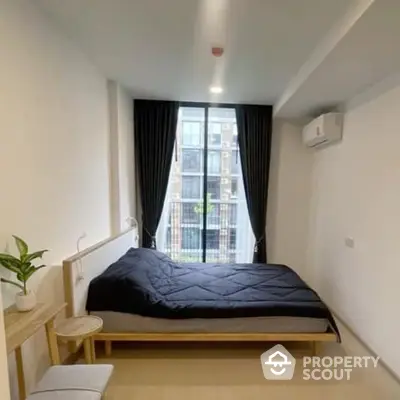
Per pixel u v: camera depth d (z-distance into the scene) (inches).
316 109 154.6
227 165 181.3
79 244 108.2
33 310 69.6
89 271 106.2
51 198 89.5
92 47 103.0
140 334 103.8
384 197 108.2
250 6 76.4
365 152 121.2
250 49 101.0
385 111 107.7
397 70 100.2
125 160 153.4
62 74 94.7
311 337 105.0
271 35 91.1
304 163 180.1
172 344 115.3
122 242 141.9
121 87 143.9
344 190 138.9
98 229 126.2
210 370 101.1
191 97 160.1
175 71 123.0
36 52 81.0
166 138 171.2
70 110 100.5
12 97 72.2
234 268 145.9
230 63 113.2
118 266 117.9
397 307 100.3
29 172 79.0
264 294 114.5
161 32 91.7
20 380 71.5
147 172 172.1
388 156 106.0
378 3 63.2
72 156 102.6
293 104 145.3
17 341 57.9
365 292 119.8
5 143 70.1
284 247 183.9
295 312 105.2
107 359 105.7
